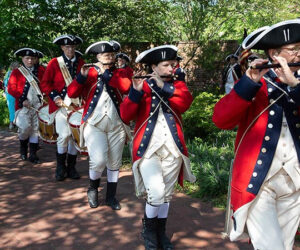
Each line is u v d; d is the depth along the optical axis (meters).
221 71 14.32
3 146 8.80
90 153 4.87
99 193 5.67
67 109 6.01
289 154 2.65
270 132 2.65
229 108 2.62
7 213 4.95
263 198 2.69
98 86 4.84
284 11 14.70
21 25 9.85
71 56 6.01
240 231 2.70
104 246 4.10
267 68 2.50
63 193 5.66
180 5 14.96
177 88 3.79
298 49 2.53
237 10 14.41
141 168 3.76
